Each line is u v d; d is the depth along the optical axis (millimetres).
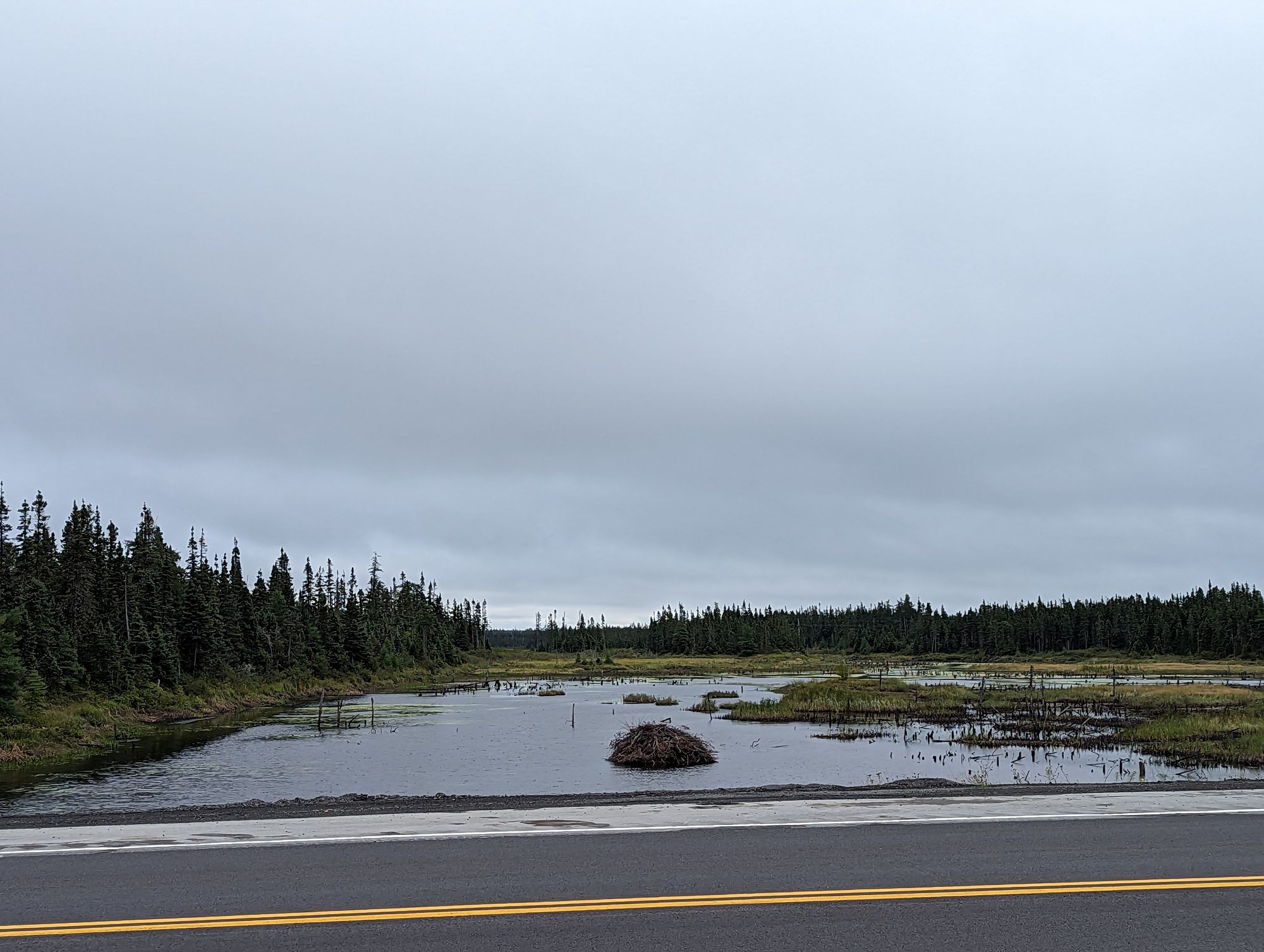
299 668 83250
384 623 123562
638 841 10812
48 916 7809
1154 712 45875
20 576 52312
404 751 33969
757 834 11188
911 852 10133
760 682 96438
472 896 8383
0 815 20578
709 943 7055
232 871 9406
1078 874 9078
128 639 55281
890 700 52531
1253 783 15961
